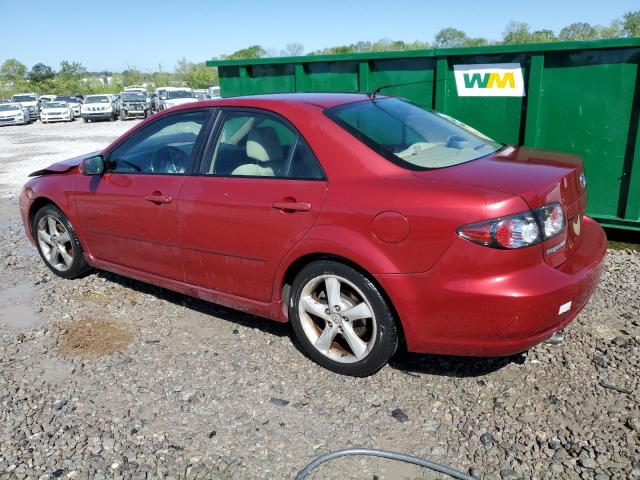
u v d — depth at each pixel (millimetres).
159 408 3350
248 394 3457
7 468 2873
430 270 2988
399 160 3277
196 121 4184
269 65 7559
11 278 5617
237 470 2822
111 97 38094
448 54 6273
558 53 5734
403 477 2742
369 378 3561
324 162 3402
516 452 2854
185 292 4336
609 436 2920
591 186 5914
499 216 2814
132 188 4406
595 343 3824
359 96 4012
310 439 3037
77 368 3834
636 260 5383
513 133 6203
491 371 3566
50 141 21297
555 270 2979
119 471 2836
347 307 3436
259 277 3740
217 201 3811
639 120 5512
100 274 5594
